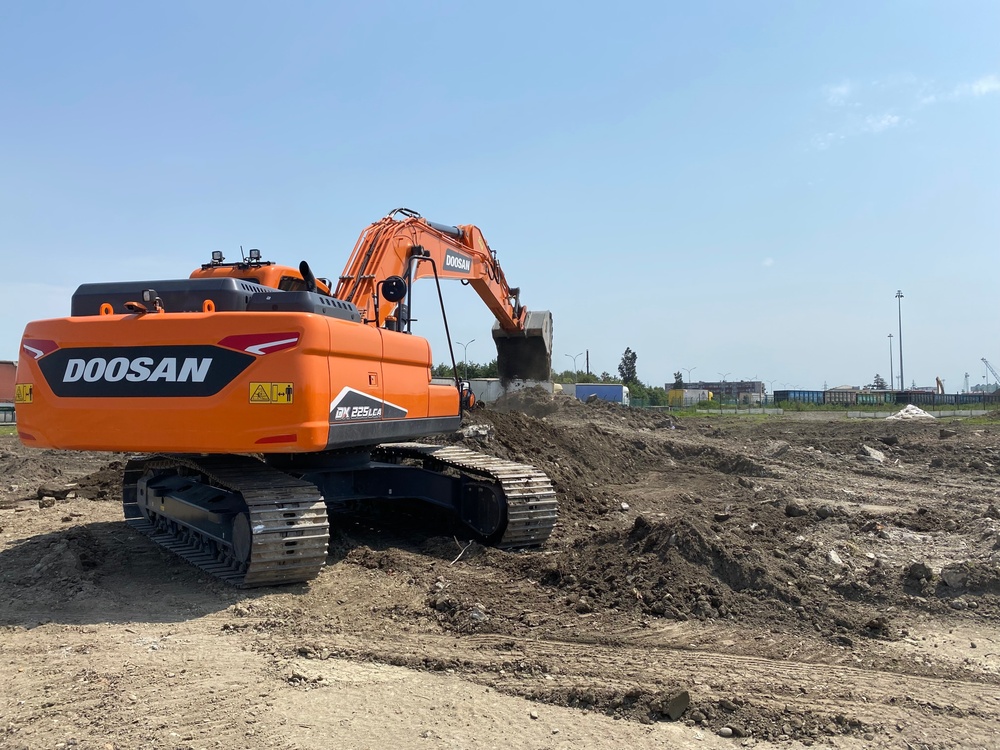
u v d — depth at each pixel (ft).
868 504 42.37
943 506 40.96
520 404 65.46
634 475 54.34
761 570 22.45
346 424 23.91
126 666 17.52
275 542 22.79
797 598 21.52
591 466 52.03
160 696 15.87
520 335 64.18
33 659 18.04
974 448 64.34
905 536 27.99
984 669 17.58
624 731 14.56
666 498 44.70
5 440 76.59
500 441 46.55
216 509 25.45
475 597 22.70
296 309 23.58
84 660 17.97
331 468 29.86
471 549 29.01
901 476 53.52
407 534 32.83
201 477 28.55
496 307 57.00
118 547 29.22
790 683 16.63
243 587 23.44
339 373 23.62
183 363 22.75
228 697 15.84
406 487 32.63
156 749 13.62
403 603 22.48
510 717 15.08
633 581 22.62
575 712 15.44
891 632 19.70
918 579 22.66
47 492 40.73
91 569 26.22
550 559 26.32
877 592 22.20
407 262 36.99
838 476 53.78
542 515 30.42
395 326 34.78
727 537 24.59
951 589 22.22
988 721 14.97
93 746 13.70
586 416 79.20
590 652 18.57
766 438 81.20
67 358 23.73
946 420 122.42
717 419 139.03
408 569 25.99
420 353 29.17
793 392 247.91
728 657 18.24
